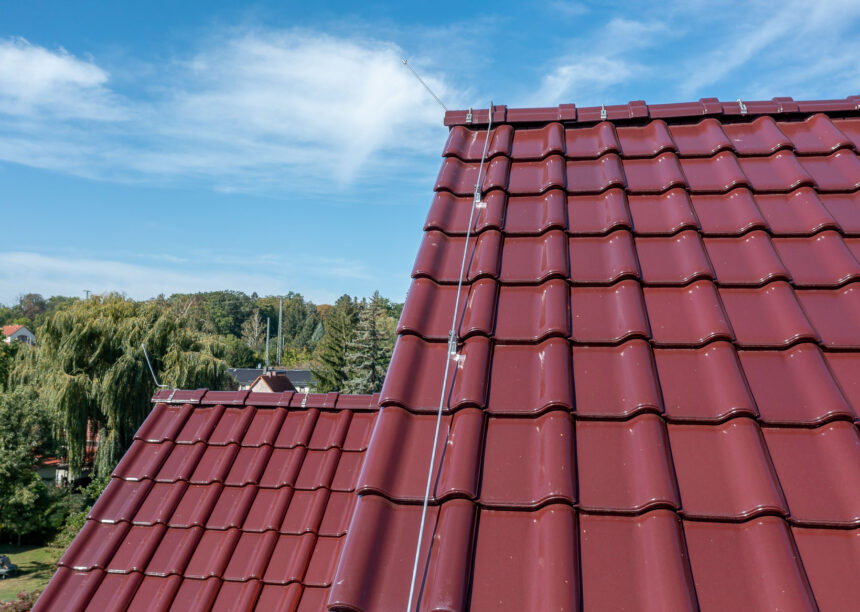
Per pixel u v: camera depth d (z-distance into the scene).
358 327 57.12
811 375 2.89
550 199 4.09
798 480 2.55
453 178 4.42
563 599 2.23
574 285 3.50
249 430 6.92
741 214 3.78
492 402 2.96
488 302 3.41
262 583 5.41
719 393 2.85
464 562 2.39
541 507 2.56
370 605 2.30
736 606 2.21
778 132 4.44
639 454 2.67
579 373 3.05
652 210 3.95
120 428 34.06
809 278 3.37
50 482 35.88
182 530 5.92
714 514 2.45
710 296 3.30
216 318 138.75
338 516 5.91
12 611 21.41
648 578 2.30
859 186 3.92
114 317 37.00
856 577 2.27
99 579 5.57
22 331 116.19
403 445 2.85
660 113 4.78
